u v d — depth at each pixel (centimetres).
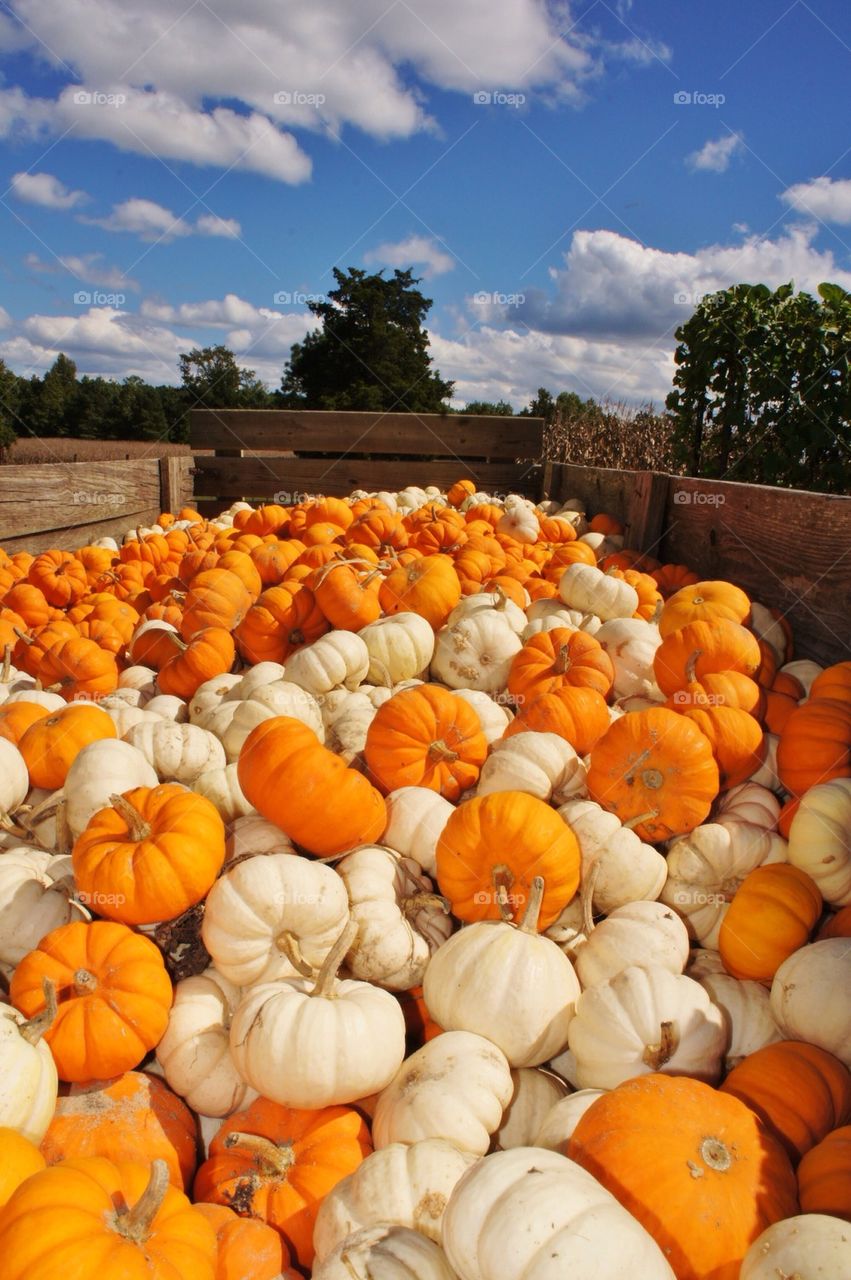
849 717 354
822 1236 182
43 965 264
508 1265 175
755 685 393
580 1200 184
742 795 363
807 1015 261
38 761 362
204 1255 204
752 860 327
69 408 7619
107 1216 196
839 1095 246
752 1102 240
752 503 519
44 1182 197
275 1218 233
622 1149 208
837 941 272
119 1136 242
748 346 1002
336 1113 255
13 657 522
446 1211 195
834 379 978
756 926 293
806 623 460
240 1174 243
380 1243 200
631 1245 177
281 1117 257
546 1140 236
